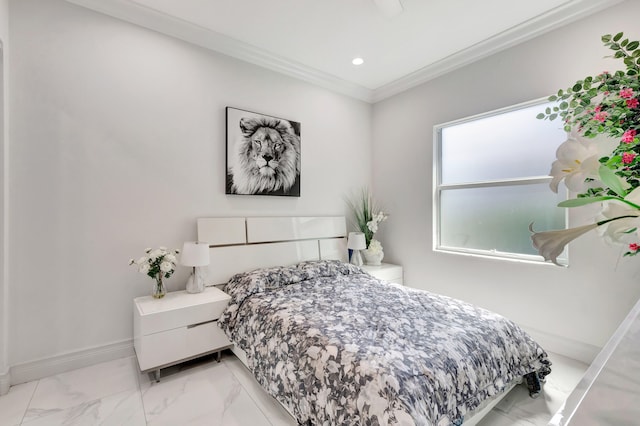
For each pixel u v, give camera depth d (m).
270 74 3.33
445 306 2.20
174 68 2.72
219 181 2.97
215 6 2.46
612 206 0.49
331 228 3.78
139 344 2.16
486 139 3.16
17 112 2.09
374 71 3.60
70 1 2.27
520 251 2.92
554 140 2.70
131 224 2.51
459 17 2.60
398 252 3.95
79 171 2.30
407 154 3.84
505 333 1.87
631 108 0.95
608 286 2.32
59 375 2.20
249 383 2.14
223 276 2.89
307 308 2.14
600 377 0.48
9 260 2.06
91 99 2.35
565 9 2.45
